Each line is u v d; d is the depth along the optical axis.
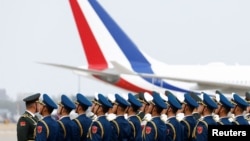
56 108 35.31
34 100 36.78
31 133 36.78
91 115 38.50
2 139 78.44
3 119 150.75
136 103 37.44
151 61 93.25
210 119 36.53
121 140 36.75
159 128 35.62
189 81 81.94
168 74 91.12
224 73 87.81
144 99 38.06
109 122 36.03
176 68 91.44
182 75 90.19
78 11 94.38
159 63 93.00
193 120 37.22
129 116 37.66
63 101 35.81
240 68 88.00
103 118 35.97
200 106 37.09
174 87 91.19
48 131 34.81
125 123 36.81
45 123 34.88
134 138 37.38
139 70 92.25
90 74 92.12
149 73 91.88
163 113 36.97
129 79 91.94
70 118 36.62
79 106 36.50
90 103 36.44
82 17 94.19
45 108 35.25
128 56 93.31
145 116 38.03
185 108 37.31
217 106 36.75
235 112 37.59
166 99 38.69
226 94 83.88
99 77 91.88
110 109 37.19
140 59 93.25
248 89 81.44
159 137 35.62
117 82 92.00
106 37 93.62
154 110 36.19
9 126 124.81
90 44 93.88
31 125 36.69
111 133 36.00
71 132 35.84
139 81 91.88
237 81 86.88
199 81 81.62
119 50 93.38
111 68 90.62
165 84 91.44
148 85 91.88
